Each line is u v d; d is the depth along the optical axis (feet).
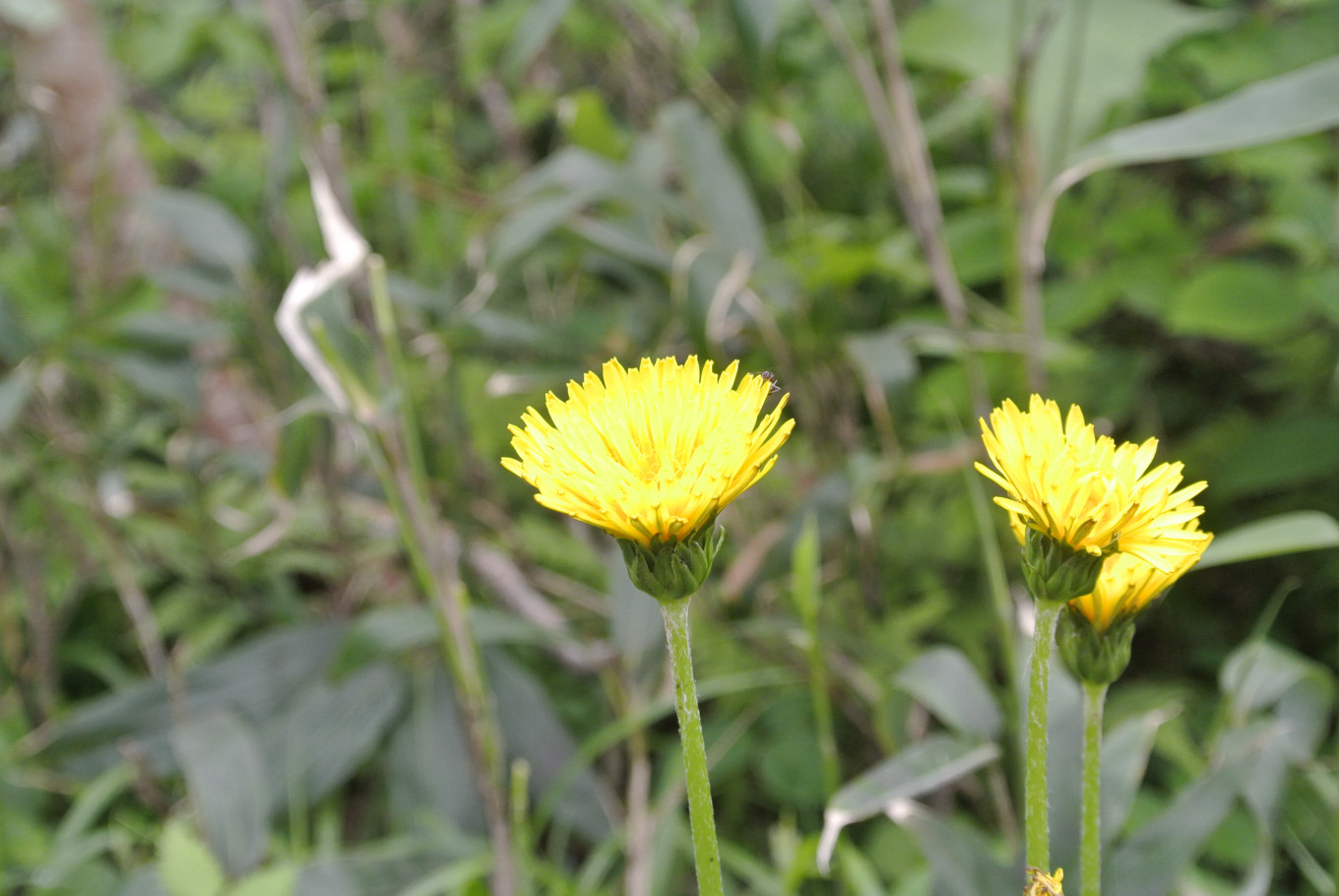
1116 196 3.63
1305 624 3.03
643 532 1.30
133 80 4.24
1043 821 1.38
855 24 3.51
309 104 2.36
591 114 3.09
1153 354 3.43
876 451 3.19
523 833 1.99
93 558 3.25
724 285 2.43
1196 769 2.22
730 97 3.99
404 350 3.00
